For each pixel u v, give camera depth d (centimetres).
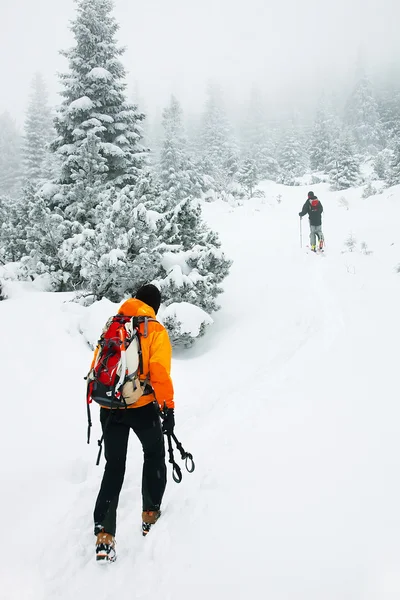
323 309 816
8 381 498
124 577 238
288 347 670
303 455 330
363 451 321
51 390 504
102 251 800
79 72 1727
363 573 204
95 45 1703
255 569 220
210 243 960
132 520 296
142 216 812
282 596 200
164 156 3053
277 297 927
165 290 776
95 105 1661
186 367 659
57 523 298
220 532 256
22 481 348
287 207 2367
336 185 3067
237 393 516
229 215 2172
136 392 260
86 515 305
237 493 294
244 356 675
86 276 791
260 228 1770
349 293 888
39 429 429
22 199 1430
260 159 5262
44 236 1019
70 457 394
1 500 321
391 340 607
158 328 275
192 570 230
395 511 246
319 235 1252
